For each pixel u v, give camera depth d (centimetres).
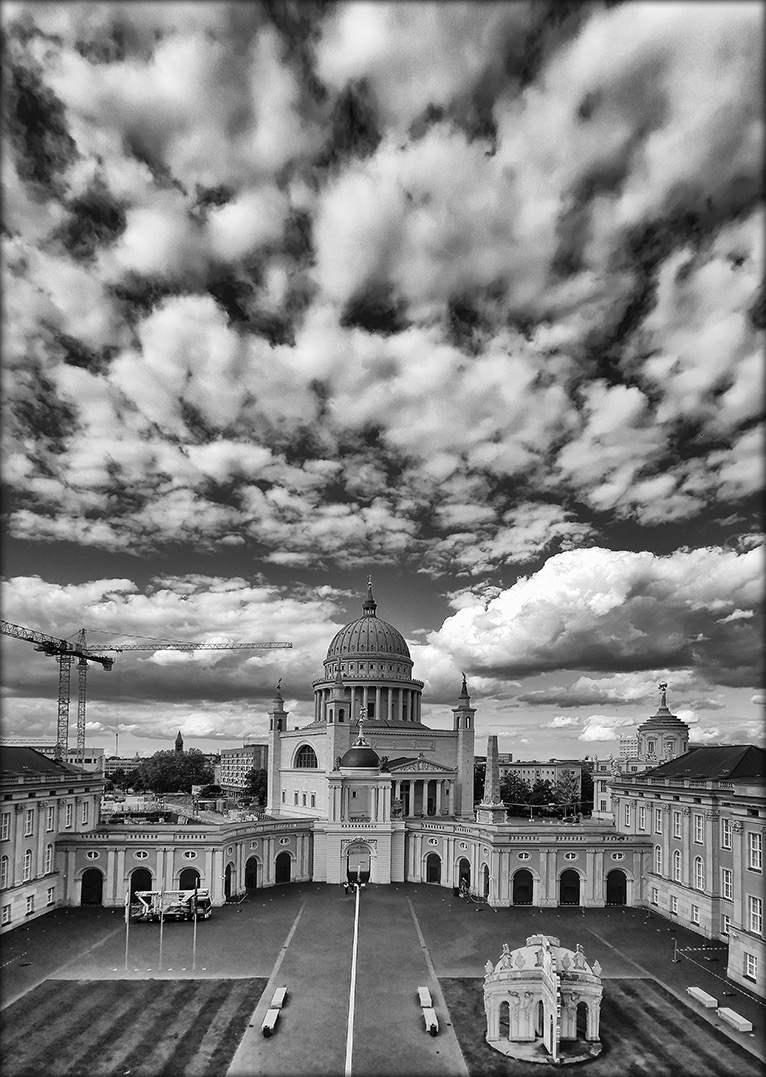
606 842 10581
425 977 7462
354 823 12125
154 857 10400
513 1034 6094
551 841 10538
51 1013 6462
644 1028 6284
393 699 17450
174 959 7925
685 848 9581
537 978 6156
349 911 10050
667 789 10075
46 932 8900
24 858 9456
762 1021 6444
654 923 9544
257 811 18650
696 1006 6750
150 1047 5844
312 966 7731
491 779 11519
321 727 15538
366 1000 6844
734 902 7650
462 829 11450
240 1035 6069
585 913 10044
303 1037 6062
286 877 11938
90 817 11756
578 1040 6031
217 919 9588
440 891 11369
